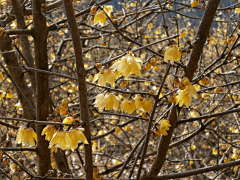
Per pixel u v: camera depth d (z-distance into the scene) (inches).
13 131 116.6
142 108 77.5
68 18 65.4
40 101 121.1
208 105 178.1
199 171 104.0
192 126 244.8
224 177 200.7
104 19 74.2
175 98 75.5
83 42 223.3
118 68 67.4
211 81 201.3
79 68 68.4
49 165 129.0
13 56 138.1
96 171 97.3
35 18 114.6
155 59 82.9
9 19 146.9
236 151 171.6
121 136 297.1
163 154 98.8
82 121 70.4
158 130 83.6
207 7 78.0
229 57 102.3
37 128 122.2
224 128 255.8
